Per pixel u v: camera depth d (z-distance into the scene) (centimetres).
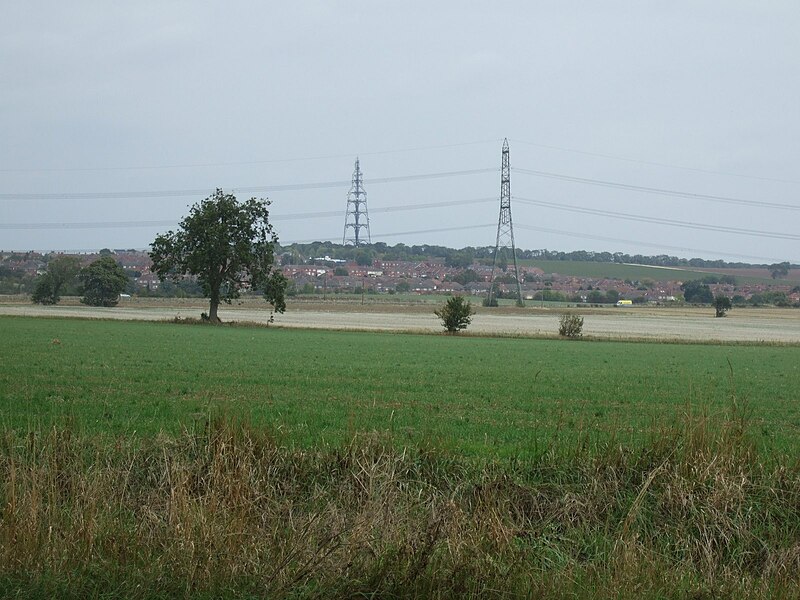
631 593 812
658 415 1717
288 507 960
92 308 12031
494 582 803
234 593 782
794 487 1042
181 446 1125
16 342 4681
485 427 1720
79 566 823
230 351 4488
